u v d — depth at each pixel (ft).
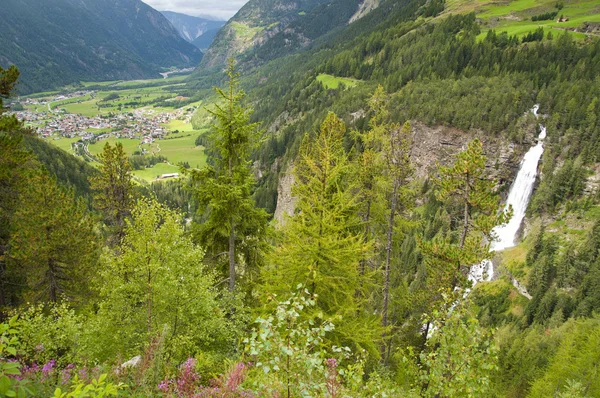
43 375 26.91
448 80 420.36
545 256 234.38
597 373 113.60
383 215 79.10
